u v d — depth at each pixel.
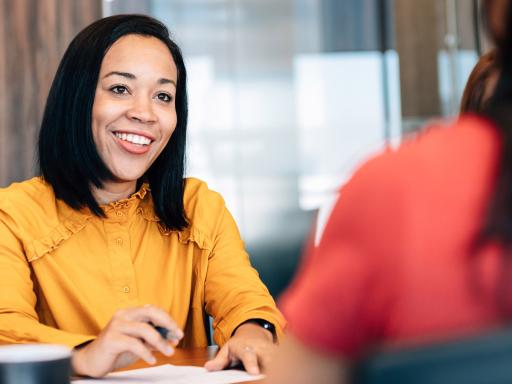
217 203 2.30
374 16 5.88
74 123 2.10
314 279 0.80
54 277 2.06
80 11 4.44
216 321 2.12
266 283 5.70
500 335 0.58
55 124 2.11
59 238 2.06
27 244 2.04
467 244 0.76
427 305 0.76
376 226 0.77
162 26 2.20
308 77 5.82
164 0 5.64
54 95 2.12
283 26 5.79
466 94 1.80
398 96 5.86
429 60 5.70
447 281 0.76
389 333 0.78
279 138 5.77
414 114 5.77
